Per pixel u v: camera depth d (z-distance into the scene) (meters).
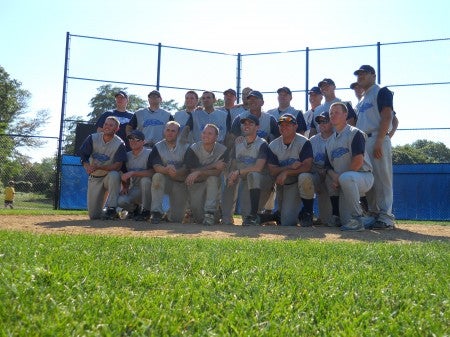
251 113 7.37
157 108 8.30
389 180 6.57
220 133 7.96
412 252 3.62
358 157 6.11
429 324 1.70
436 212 12.42
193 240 4.20
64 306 1.77
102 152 6.94
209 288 2.18
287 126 6.54
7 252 2.89
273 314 1.78
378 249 3.81
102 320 1.63
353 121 7.27
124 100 8.79
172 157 6.72
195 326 1.63
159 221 6.50
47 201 18.38
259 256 3.22
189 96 8.25
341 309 1.88
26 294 1.90
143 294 2.04
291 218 6.79
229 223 6.96
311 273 2.60
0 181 23.55
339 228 6.35
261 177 6.66
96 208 7.05
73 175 12.99
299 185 6.51
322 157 7.16
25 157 18.44
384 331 1.63
